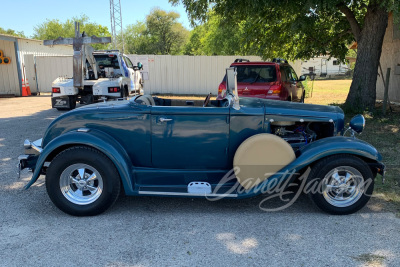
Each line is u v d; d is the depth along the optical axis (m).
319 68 51.12
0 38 17.92
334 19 12.01
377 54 10.40
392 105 12.96
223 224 3.77
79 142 3.77
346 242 3.36
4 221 3.79
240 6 9.58
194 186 3.98
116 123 4.07
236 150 4.03
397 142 7.11
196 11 10.22
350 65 47.41
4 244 3.30
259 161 3.90
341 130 4.42
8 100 16.86
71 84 11.48
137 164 4.18
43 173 4.15
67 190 3.91
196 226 3.72
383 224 3.73
